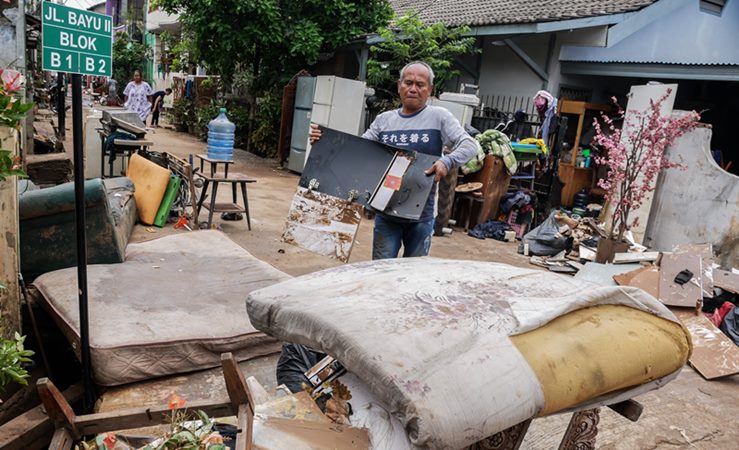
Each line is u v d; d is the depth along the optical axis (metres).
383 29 10.84
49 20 2.15
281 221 7.09
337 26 12.23
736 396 3.81
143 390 2.68
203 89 16.58
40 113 13.96
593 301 1.82
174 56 21.53
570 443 2.14
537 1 10.59
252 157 13.04
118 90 25.22
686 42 9.32
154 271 3.75
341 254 3.69
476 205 8.15
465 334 1.52
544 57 9.75
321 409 1.71
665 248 7.13
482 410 1.36
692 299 4.71
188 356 2.81
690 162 6.86
